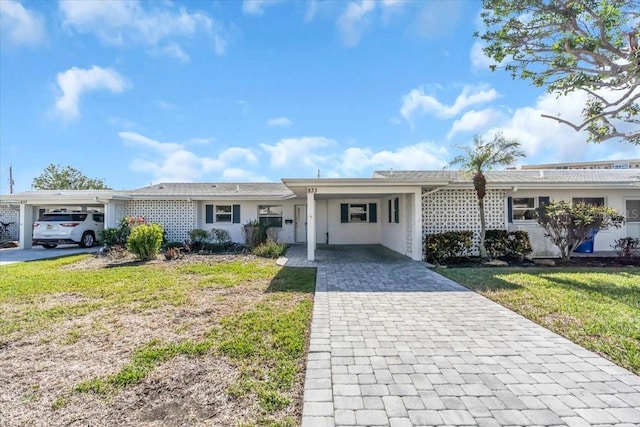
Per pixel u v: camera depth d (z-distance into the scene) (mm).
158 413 2793
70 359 3824
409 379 3279
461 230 11914
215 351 3988
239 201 18062
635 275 8258
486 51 7812
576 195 12945
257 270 9578
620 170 16500
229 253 14125
